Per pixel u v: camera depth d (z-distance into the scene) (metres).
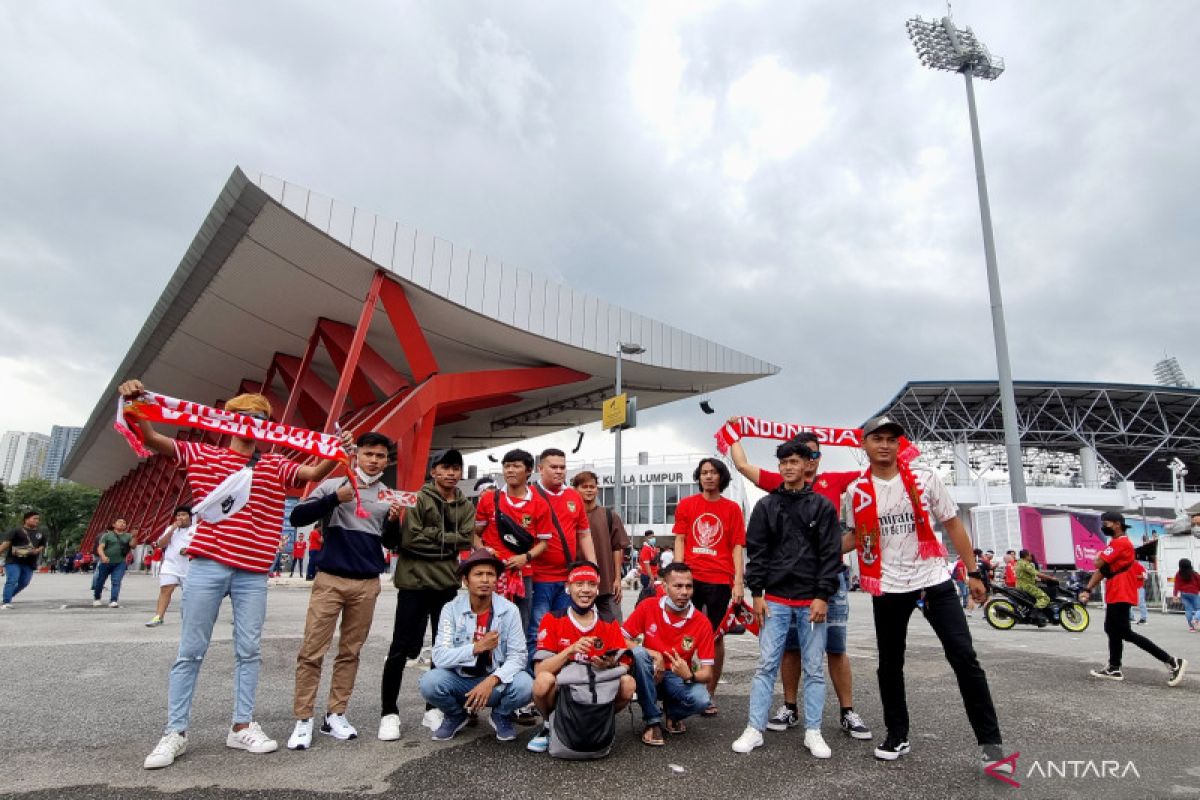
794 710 4.46
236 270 23.02
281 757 3.58
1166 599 17.70
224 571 3.67
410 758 3.61
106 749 3.68
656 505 42.34
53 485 71.25
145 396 3.69
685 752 3.82
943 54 24.17
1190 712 4.89
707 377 33.75
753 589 4.07
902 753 3.75
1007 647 8.81
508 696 3.85
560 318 27.50
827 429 5.36
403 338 23.28
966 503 38.44
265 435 3.98
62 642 7.22
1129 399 41.31
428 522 4.17
